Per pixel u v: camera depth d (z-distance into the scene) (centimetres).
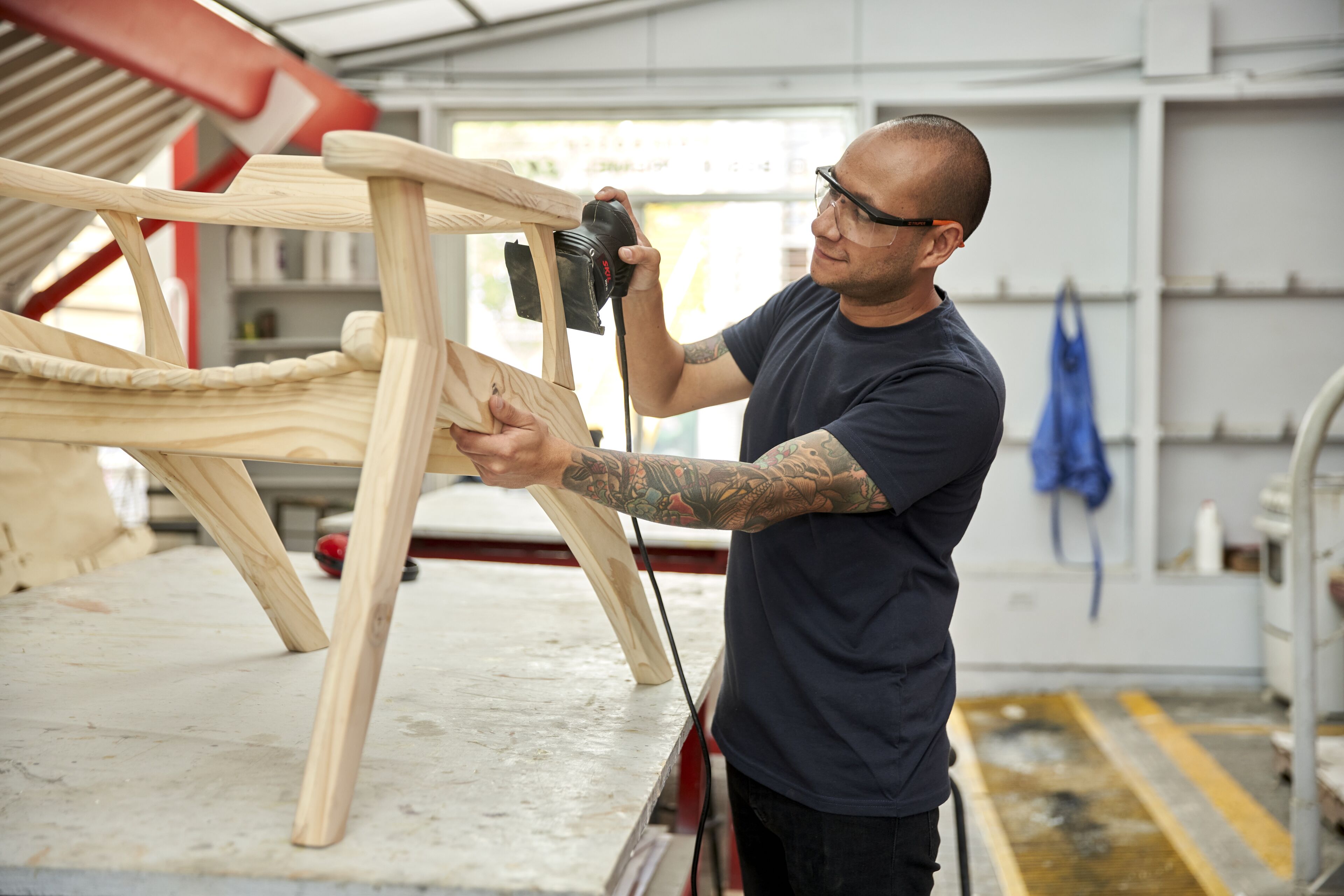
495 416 93
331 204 129
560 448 97
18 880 77
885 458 116
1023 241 489
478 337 530
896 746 128
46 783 93
